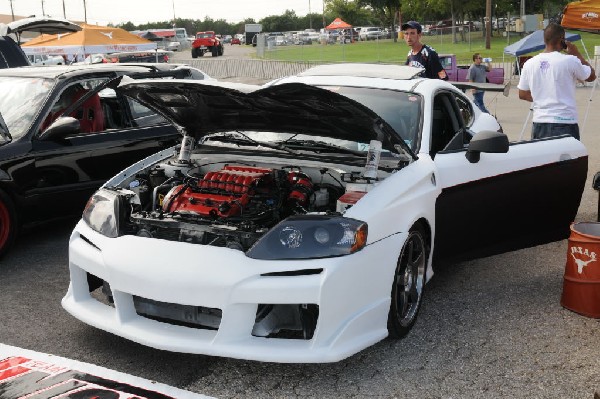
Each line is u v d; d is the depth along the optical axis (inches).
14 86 226.2
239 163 164.4
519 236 186.7
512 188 179.2
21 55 404.2
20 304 170.4
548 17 2524.6
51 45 807.1
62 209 215.5
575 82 242.1
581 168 195.3
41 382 127.6
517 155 180.5
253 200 143.5
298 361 121.6
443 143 186.4
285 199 145.3
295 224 126.8
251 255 124.0
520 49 649.6
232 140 174.6
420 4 2404.0
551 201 190.4
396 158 158.1
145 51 826.2
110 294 139.9
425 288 175.9
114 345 146.2
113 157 225.9
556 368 136.9
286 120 154.4
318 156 162.4
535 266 202.1
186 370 135.1
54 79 224.5
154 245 130.6
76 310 139.9
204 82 137.6
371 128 143.7
